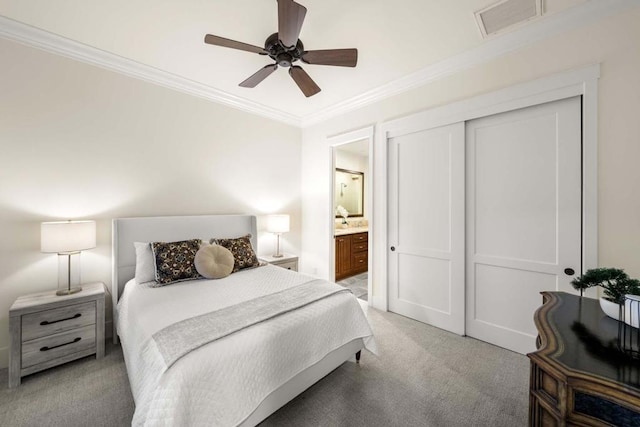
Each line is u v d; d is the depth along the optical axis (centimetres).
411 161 290
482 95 233
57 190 223
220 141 329
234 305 173
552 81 198
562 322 107
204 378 114
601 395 70
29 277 212
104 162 246
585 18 183
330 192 382
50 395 171
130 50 234
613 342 91
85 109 236
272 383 137
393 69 263
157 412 103
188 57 245
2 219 202
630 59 171
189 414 106
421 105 277
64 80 225
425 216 280
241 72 272
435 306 274
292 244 413
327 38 213
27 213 211
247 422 130
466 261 254
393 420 154
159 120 280
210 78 285
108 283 248
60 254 213
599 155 181
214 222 307
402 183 298
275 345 141
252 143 361
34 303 189
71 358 200
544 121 208
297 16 147
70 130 229
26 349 182
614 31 175
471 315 252
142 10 186
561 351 86
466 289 254
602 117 180
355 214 582
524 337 221
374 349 199
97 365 204
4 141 202
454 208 258
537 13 186
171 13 189
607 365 78
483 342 242
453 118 252
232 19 195
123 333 189
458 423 152
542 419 85
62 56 224
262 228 375
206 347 124
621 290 107
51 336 192
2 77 200
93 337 210
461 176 252
